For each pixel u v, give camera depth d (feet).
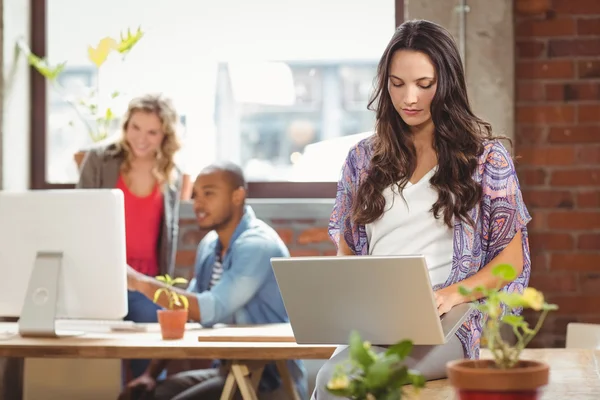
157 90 15.12
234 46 15.01
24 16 14.93
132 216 13.26
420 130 8.43
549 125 14.44
